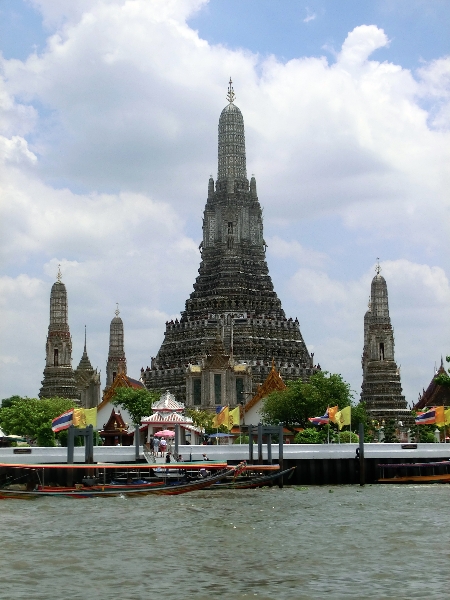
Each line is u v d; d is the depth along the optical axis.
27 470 130.88
